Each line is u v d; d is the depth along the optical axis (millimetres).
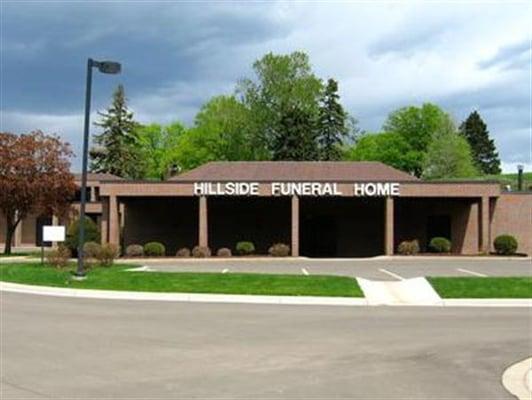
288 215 46312
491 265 33406
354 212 46344
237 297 21906
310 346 12859
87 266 29906
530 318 17406
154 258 39781
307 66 83375
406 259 38406
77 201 53406
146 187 41219
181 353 12039
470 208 44219
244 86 83188
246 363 11133
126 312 18297
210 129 83062
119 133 86500
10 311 18391
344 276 26203
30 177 43562
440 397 8844
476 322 16531
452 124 88438
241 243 42250
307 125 81812
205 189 40906
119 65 25469
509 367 10922
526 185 78875
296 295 22125
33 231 58500
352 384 9578
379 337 14031
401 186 40625
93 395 8773
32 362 11094
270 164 48594
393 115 93062
